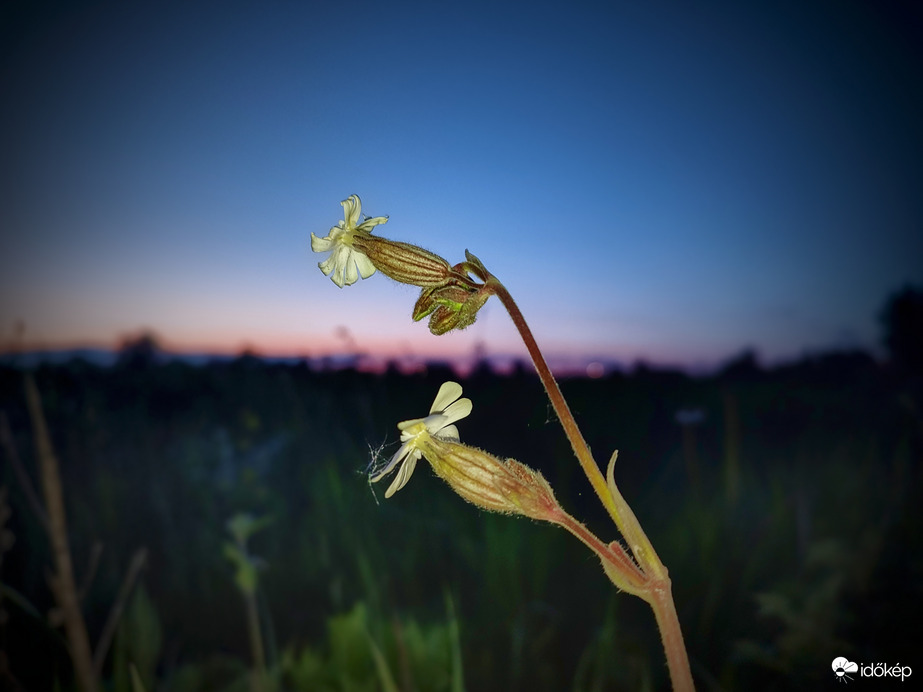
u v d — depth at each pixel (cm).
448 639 18
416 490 29
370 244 11
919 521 22
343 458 31
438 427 10
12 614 20
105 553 24
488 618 20
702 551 23
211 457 30
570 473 32
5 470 28
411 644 18
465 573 22
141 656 17
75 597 12
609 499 9
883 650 17
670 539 24
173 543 25
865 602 19
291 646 18
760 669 17
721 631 19
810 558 20
